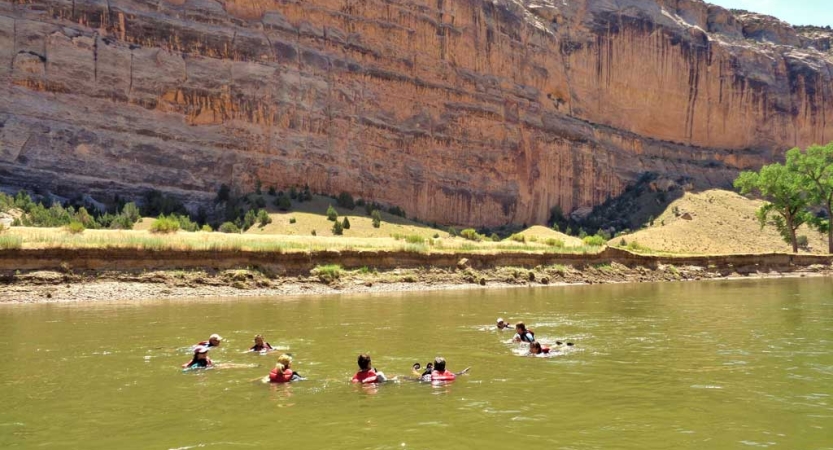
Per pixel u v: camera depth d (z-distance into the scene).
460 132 111.19
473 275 46.34
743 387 11.76
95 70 77.62
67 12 78.00
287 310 26.69
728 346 16.97
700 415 9.73
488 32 119.25
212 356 15.59
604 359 15.04
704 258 65.19
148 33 83.56
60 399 11.00
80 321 22.41
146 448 8.21
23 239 33.03
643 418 9.59
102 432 8.96
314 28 99.69
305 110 93.88
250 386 12.12
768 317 24.66
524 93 121.69
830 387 11.73
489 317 24.50
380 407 10.38
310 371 13.64
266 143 89.00
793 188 81.12
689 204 111.62
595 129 130.62
